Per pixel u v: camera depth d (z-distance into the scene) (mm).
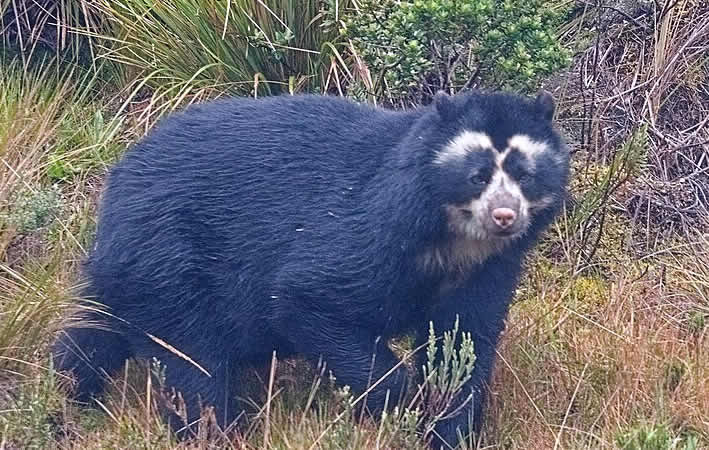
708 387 4703
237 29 5676
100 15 6055
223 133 4582
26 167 5230
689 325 5070
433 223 4344
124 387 4617
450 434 4477
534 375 4777
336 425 4371
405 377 4438
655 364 4805
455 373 4277
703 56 5977
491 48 5121
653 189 5574
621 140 5684
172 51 5781
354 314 4391
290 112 4590
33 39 6188
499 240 4430
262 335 4590
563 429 4527
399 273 4363
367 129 4488
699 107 5883
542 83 5516
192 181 4531
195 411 4527
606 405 4625
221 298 4523
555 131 4426
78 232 5117
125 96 5910
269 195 4484
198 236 4516
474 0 5035
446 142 4324
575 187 5402
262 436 4504
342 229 4383
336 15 5469
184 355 4516
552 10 5219
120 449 4371
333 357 4422
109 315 4586
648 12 5949
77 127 5738
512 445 4543
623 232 5461
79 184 5445
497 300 4512
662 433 4340
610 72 5902
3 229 4918
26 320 4609
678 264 5367
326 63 5656
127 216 4543
